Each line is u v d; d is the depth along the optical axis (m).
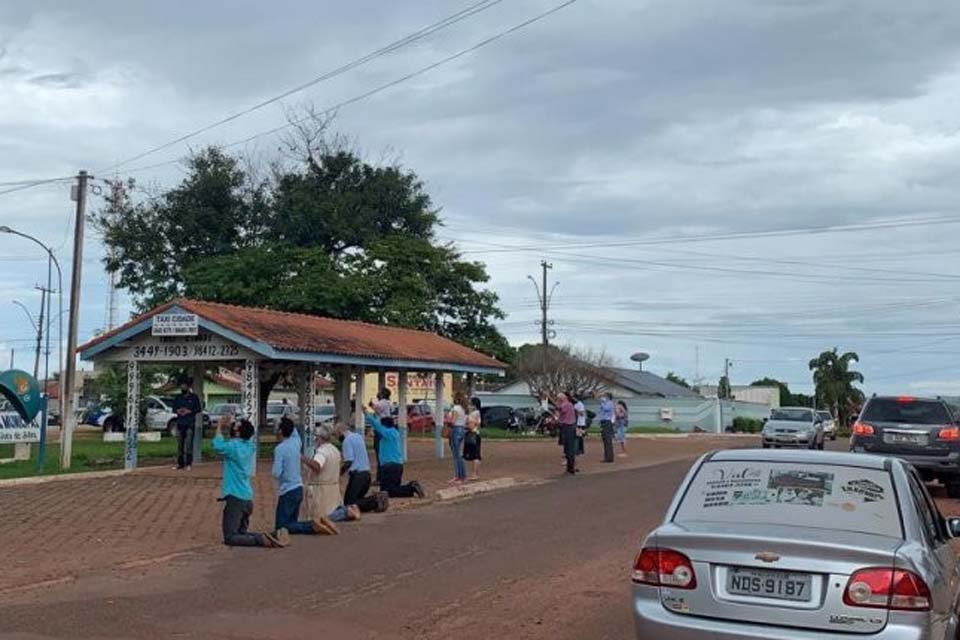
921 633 5.67
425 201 40.81
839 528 6.33
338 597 9.81
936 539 6.95
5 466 25.48
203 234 37.31
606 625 8.91
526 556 12.40
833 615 5.77
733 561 6.04
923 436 19.14
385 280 37.22
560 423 24.75
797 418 37.16
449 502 18.09
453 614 9.24
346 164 39.81
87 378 75.69
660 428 63.19
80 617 8.81
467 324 41.97
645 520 15.81
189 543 13.11
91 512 16.17
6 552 12.30
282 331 24.12
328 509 15.07
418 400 63.31
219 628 8.48
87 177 29.44
